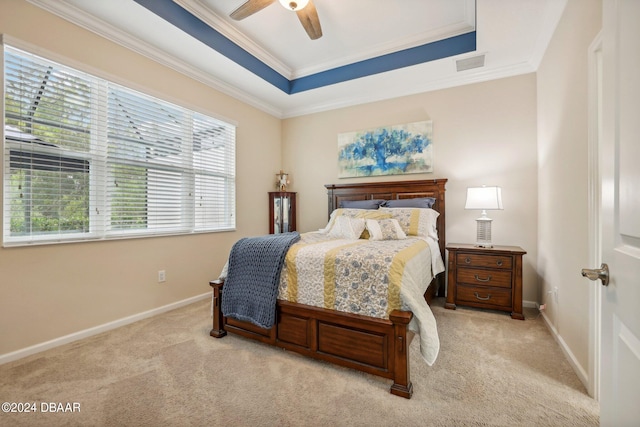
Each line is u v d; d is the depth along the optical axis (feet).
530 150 10.09
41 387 5.44
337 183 13.76
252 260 7.14
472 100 11.02
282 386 5.48
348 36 9.82
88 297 7.68
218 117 11.44
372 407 4.89
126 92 8.58
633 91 2.27
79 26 7.44
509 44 8.93
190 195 10.53
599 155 5.20
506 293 8.97
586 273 2.90
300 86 12.57
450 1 8.13
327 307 6.17
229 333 7.81
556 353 6.66
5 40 6.22
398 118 12.37
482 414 4.71
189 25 8.40
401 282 5.55
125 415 4.72
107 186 8.16
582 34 5.81
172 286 9.83
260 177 13.82
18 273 6.49
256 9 7.22
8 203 6.43
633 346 2.23
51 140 7.07
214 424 4.53
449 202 11.38
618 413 2.45
